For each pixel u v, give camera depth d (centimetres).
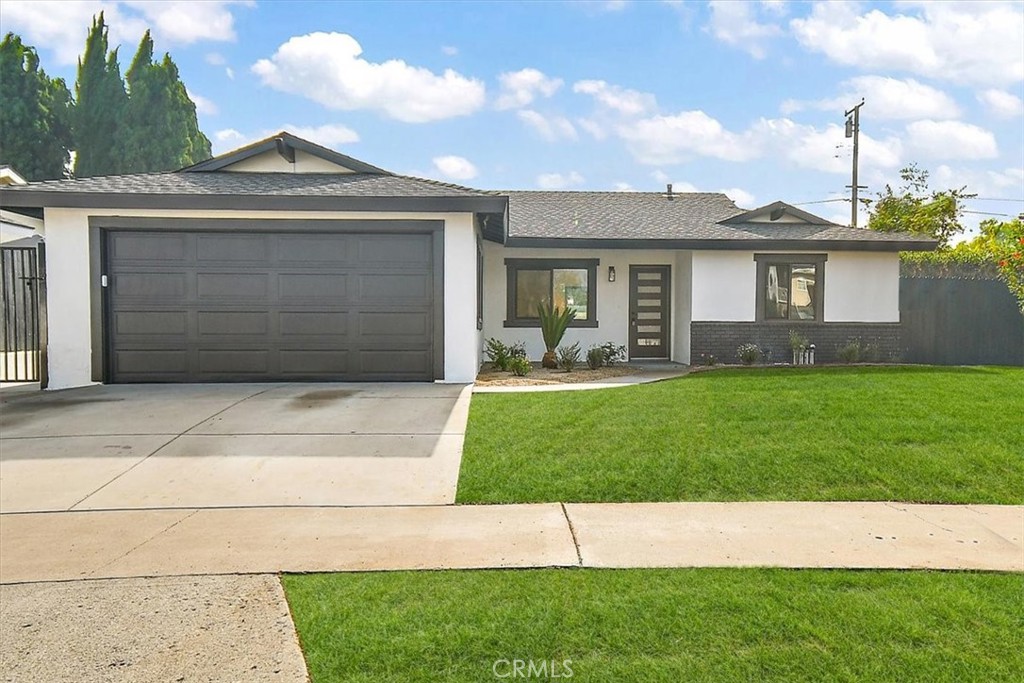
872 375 1095
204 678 286
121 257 1038
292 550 436
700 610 340
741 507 523
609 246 1398
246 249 1044
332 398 914
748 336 1450
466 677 284
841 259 1464
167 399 908
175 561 418
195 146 3662
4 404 878
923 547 439
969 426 712
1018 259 1135
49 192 987
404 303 1055
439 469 615
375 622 331
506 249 1526
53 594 371
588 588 370
